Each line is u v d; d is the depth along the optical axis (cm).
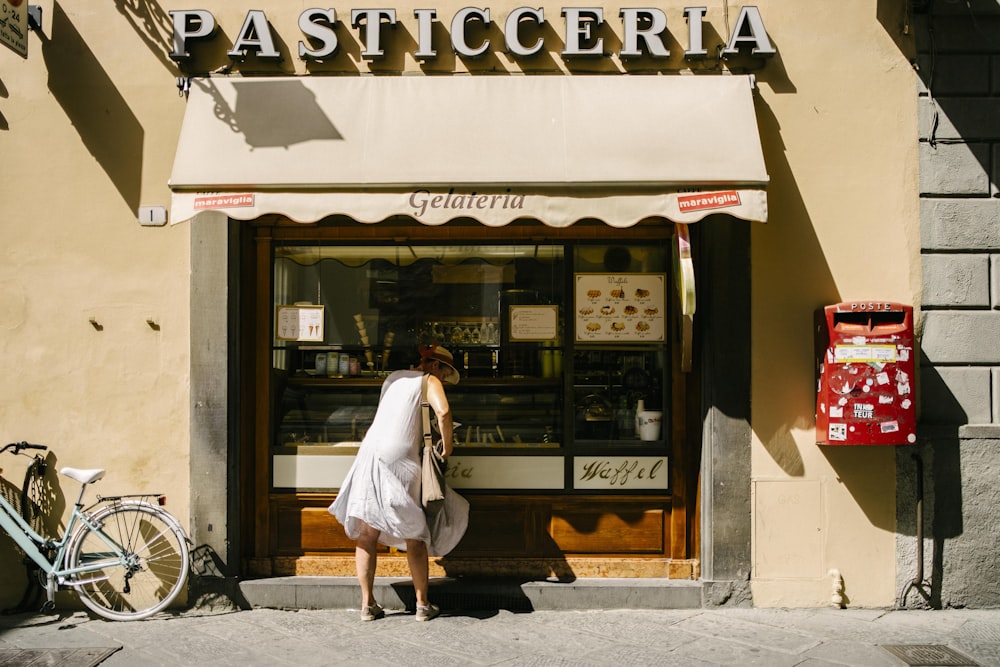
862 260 534
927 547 530
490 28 542
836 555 532
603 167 493
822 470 532
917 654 450
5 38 502
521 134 507
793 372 533
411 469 489
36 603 533
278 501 558
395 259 571
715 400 532
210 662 439
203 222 536
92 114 542
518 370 566
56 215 541
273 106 520
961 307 535
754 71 538
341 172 494
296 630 489
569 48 530
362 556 504
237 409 543
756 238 534
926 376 534
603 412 561
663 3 541
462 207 488
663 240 560
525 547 554
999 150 537
